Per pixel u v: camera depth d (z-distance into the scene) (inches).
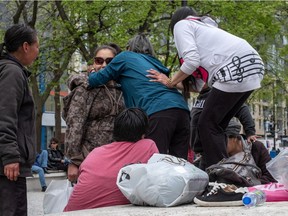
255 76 183.9
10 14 970.7
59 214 133.4
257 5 712.4
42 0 829.8
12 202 151.4
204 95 226.8
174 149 195.0
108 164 163.6
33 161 158.4
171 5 703.7
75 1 703.7
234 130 222.8
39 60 784.9
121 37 695.1
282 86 1034.7
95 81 197.8
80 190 163.0
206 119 186.1
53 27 800.3
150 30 746.2
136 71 194.4
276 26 777.6
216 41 185.5
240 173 187.8
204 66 186.4
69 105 206.4
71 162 199.9
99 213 129.0
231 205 129.9
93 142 201.6
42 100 933.8
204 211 119.6
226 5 692.7
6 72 152.3
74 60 898.7
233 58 183.3
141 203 145.8
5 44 161.2
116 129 167.5
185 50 184.7
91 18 714.2
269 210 114.4
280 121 2027.6
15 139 149.3
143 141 167.5
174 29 192.1
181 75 187.5
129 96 195.6
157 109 188.5
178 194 140.2
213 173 149.7
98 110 202.4
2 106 149.0
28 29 162.6
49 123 1759.4
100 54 213.6
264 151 223.8
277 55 920.3
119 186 147.9
